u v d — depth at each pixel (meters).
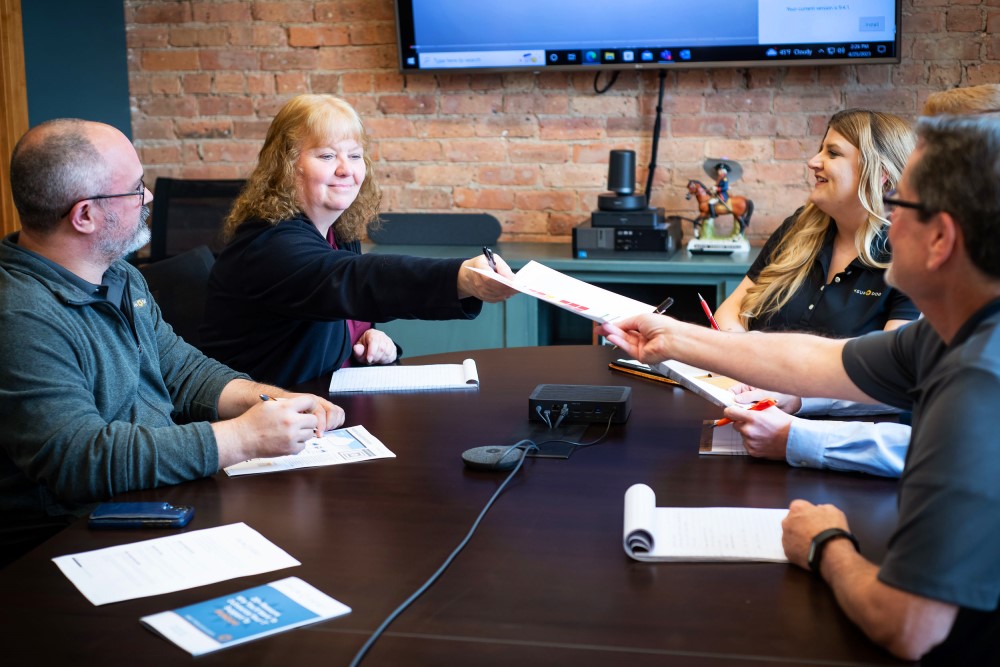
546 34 3.88
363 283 2.13
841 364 1.50
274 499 1.56
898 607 1.05
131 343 1.83
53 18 3.96
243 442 1.64
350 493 1.58
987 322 1.07
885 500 1.52
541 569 1.31
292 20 4.16
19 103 3.83
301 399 1.73
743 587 1.25
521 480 1.63
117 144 1.75
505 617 1.18
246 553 1.36
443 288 2.05
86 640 1.14
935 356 1.23
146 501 1.55
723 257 3.63
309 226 2.33
